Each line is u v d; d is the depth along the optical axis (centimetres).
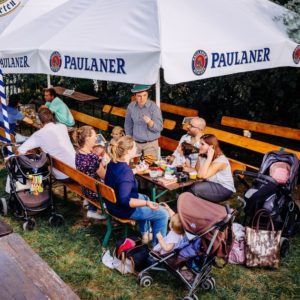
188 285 397
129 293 421
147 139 616
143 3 525
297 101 768
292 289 429
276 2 761
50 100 845
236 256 464
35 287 249
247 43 513
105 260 469
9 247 295
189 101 918
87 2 641
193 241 393
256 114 828
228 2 594
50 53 544
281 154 506
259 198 464
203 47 462
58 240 518
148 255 439
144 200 435
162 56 427
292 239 522
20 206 553
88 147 519
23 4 762
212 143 501
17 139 750
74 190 549
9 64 624
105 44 487
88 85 1256
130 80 450
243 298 418
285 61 564
